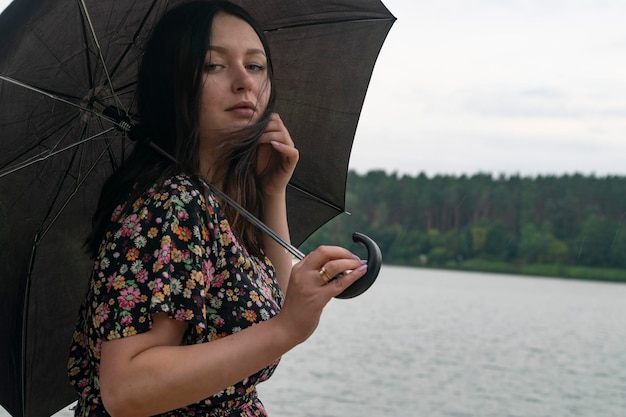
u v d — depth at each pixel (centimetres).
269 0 252
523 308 4331
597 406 1658
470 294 5466
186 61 212
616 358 2398
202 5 217
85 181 239
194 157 208
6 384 252
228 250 209
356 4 262
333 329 2866
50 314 249
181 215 197
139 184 209
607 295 5919
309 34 262
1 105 216
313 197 282
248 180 237
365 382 1750
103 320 190
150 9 223
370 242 188
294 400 1502
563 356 2405
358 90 273
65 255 246
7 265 235
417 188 8356
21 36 206
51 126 227
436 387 1756
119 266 193
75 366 218
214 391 187
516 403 1645
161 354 185
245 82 215
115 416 188
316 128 273
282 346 188
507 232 8212
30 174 230
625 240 7725
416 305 4250
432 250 8456
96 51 221
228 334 206
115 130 235
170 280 191
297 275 187
